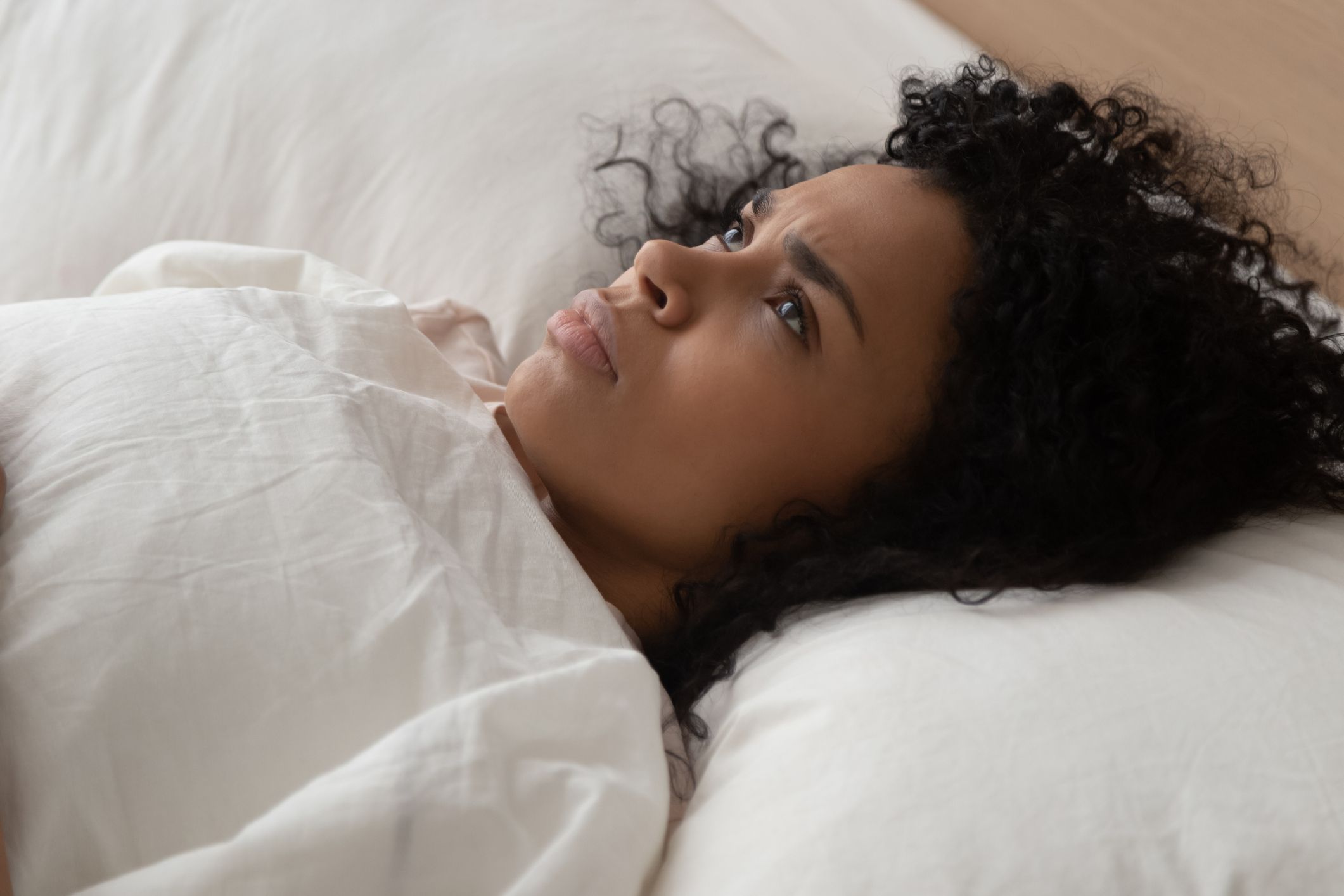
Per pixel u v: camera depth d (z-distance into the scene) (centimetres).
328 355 64
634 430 69
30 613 47
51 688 45
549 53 105
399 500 54
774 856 46
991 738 48
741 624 65
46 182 105
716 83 105
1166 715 48
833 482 71
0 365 58
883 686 51
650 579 74
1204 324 67
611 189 99
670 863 50
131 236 103
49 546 48
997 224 70
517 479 63
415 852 43
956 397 69
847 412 69
